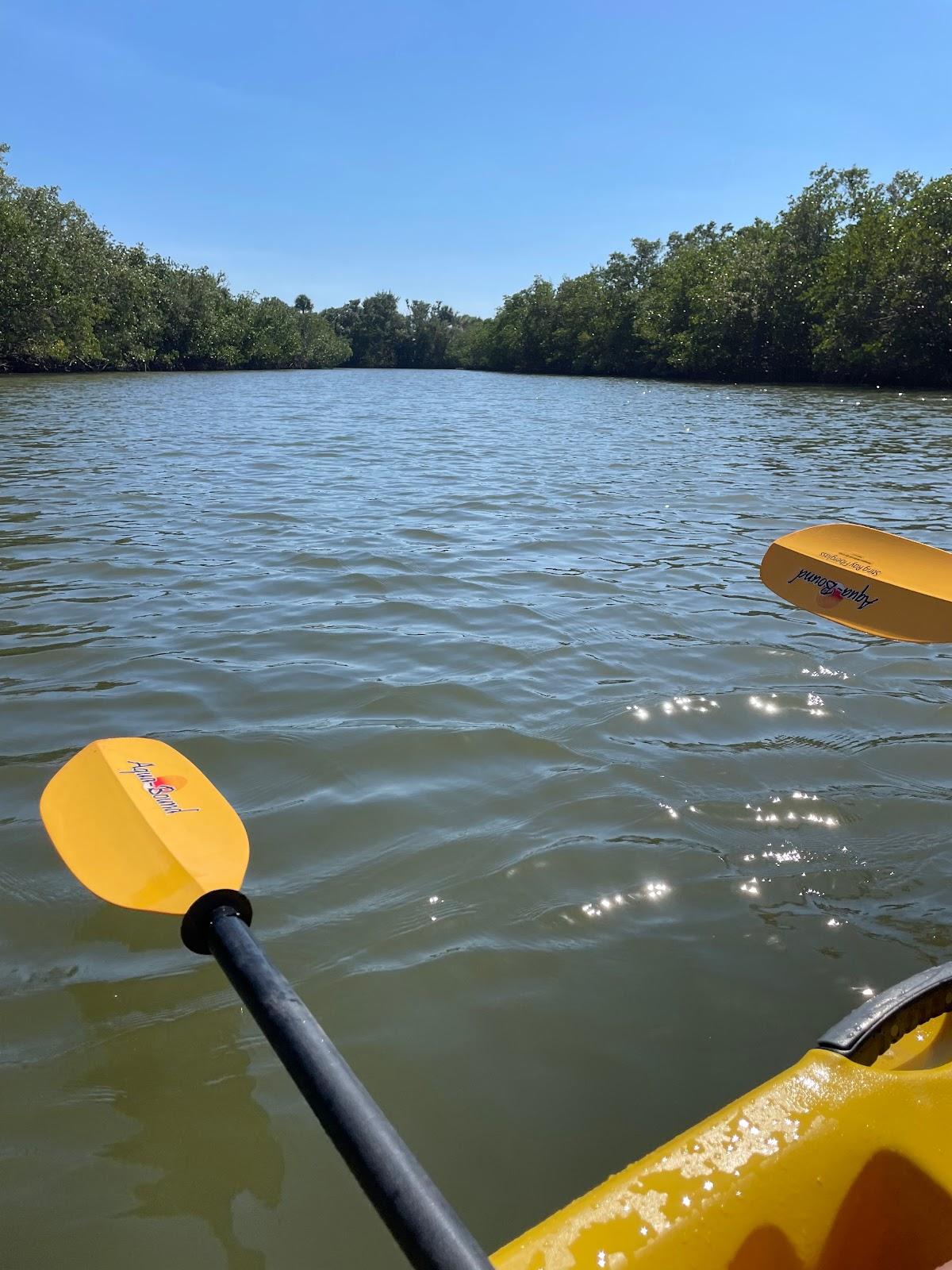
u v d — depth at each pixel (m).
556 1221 1.05
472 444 13.01
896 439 13.17
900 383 30.72
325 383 39.25
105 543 6.03
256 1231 1.45
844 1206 1.13
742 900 2.33
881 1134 1.19
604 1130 1.66
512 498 8.05
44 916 2.23
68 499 7.59
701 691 3.61
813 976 2.07
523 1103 1.71
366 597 4.88
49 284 31.12
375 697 3.52
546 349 59.44
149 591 4.96
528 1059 1.82
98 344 35.97
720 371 38.28
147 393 24.91
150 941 2.15
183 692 3.56
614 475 9.49
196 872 1.86
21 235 30.00
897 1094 1.24
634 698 3.54
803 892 2.37
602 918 2.25
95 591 4.93
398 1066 1.79
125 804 2.16
